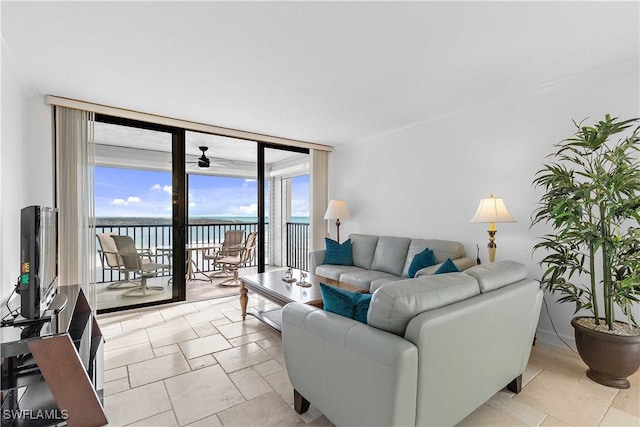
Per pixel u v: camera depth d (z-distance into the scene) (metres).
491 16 1.78
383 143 4.43
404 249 3.76
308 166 5.38
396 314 1.28
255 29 1.90
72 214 3.06
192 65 2.36
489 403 1.84
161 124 3.74
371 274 3.59
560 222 2.08
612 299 2.14
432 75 2.57
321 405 1.54
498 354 1.68
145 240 3.71
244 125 3.98
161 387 2.02
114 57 2.23
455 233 3.54
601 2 1.66
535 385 2.04
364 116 3.63
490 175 3.20
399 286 1.37
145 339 2.77
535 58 2.29
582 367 2.29
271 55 2.22
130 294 3.62
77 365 1.61
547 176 2.30
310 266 4.37
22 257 1.68
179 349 2.57
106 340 2.75
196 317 3.36
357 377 1.31
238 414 1.75
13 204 2.32
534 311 1.93
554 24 1.87
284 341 1.76
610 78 2.44
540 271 2.83
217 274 5.69
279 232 5.65
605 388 2.00
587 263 2.57
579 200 2.15
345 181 5.12
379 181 4.50
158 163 3.78
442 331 1.29
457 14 1.77
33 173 2.88
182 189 3.91
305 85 2.74
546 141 2.79
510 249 3.04
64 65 2.35
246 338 2.80
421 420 1.27
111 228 3.51
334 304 1.56
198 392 1.96
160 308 3.67
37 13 1.72
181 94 2.93
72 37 1.97
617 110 2.41
